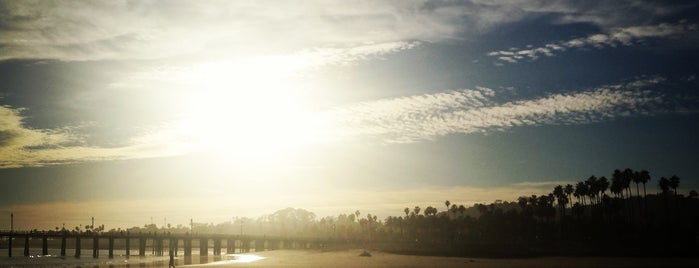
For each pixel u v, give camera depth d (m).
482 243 183.12
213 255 182.75
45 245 168.50
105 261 137.75
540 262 111.25
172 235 174.25
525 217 189.88
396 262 117.31
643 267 94.88
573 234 173.50
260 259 137.75
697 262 105.75
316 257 144.38
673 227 149.12
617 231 157.62
